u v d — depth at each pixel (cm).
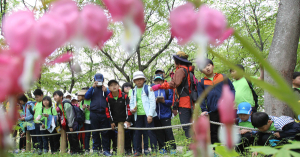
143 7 22
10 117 20
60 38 21
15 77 19
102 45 22
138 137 433
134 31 22
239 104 320
